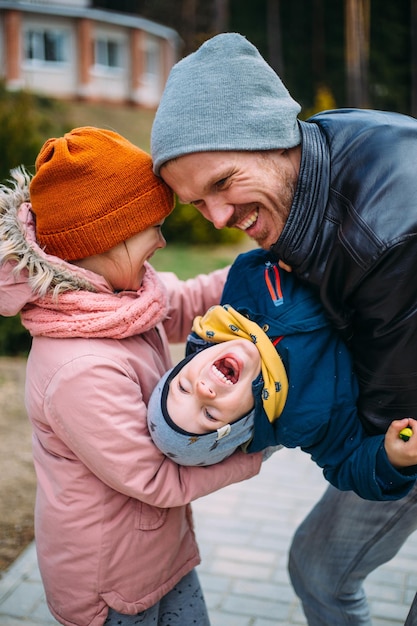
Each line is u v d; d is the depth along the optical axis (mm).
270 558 3193
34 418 1801
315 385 1658
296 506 3662
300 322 1659
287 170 1612
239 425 1672
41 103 20641
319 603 2152
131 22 24047
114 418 1690
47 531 1821
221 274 2205
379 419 1686
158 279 1914
